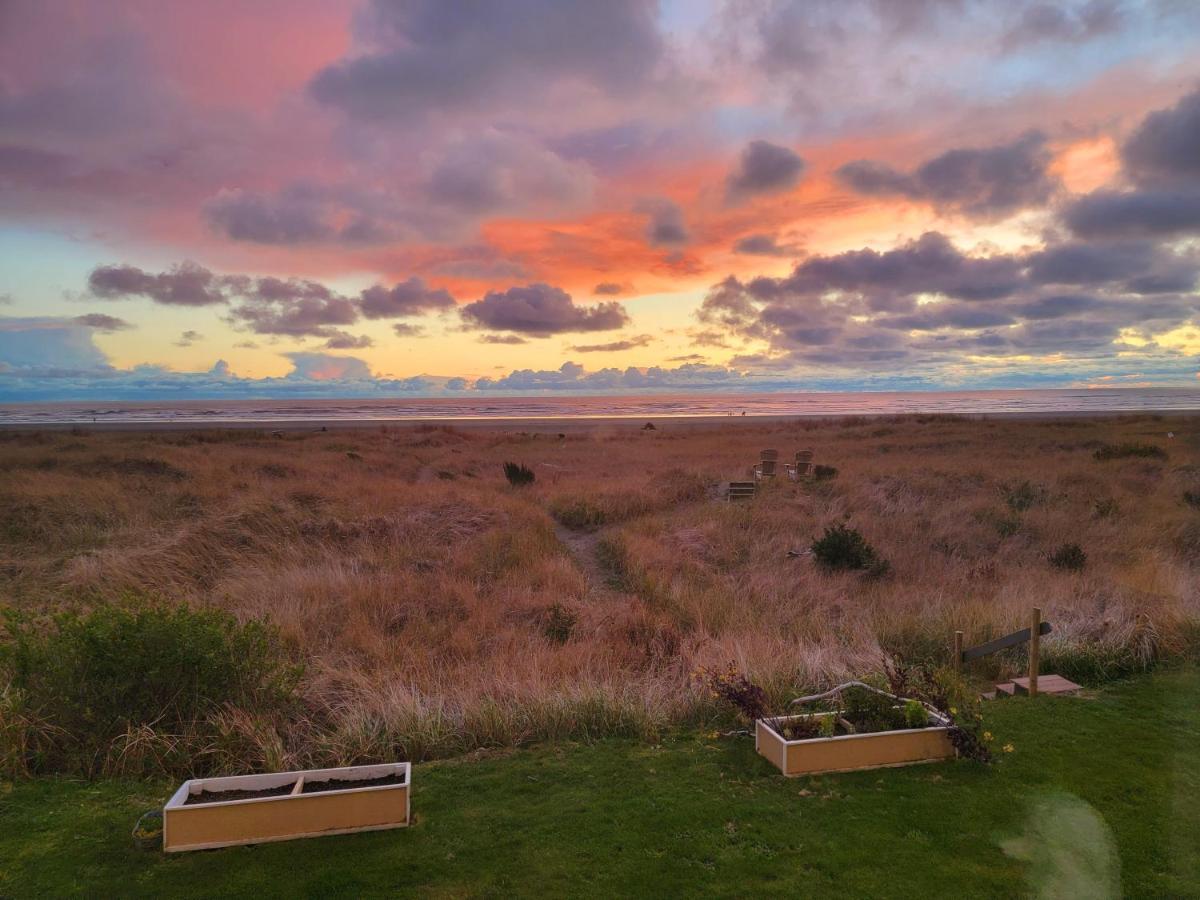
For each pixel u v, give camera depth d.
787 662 6.36
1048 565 10.90
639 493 17.80
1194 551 11.09
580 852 3.49
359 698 5.78
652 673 6.75
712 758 4.63
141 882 3.26
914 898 3.07
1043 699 5.56
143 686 4.88
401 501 15.27
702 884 3.20
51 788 4.26
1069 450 26.59
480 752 4.89
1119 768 4.29
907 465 21.50
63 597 8.96
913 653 7.27
